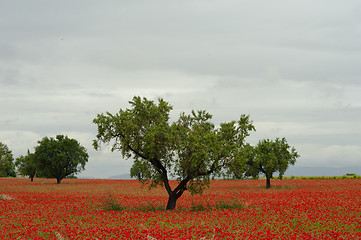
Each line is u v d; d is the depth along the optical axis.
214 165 26.58
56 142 85.81
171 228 17.75
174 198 28.00
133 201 34.84
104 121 26.02
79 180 101.81
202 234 16.33
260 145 56.41
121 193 47.66
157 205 30.34
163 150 26.77
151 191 51.84
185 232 16.55
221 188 54.69
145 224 19.64
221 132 27.61
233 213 23.33
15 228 18.66
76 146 86.44
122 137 26.50
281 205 28.00
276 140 56.88
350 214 22.58
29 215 23.36
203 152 24.78
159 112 27.64
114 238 15.51
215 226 18.12
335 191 43.03
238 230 17.34
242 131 27.41
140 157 27.91
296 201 31.44
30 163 96.06
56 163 82.75
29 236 16.98
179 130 27.47
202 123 28.27
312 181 70.19
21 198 38.56
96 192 50.00
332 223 19.25
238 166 26.81
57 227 18.34
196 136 26.06
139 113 26.86
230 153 26.50
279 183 66.94
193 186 28.17
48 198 39.16
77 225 19.45
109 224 19.92
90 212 24.92
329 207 26.33
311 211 23.92
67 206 29.41
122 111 27.17
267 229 17.61
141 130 26.80
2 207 28.23
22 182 88.94
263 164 55.06
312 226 18.53
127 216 22.59
